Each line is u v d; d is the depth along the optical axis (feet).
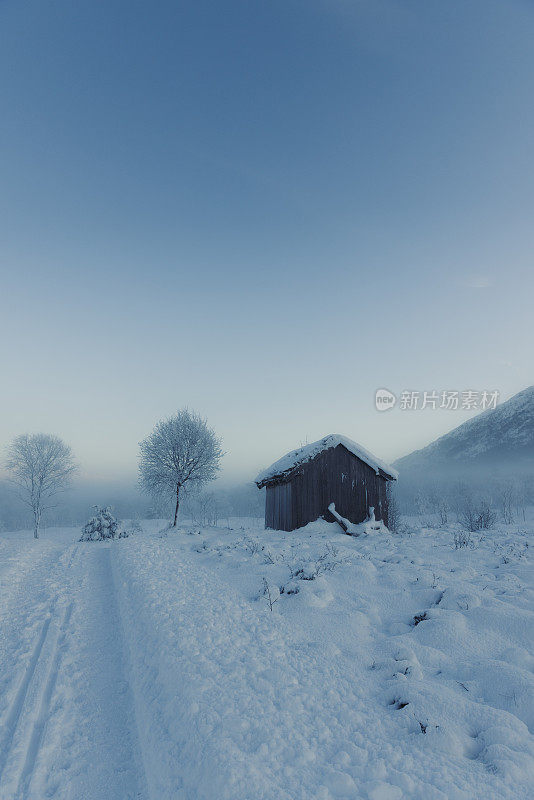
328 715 10.72
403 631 17.39
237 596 21.98
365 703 11.51
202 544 42.78
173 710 11.27
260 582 24.79
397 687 11.81
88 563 37.58
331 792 8.00
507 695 11.53
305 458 61.31
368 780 8.29
